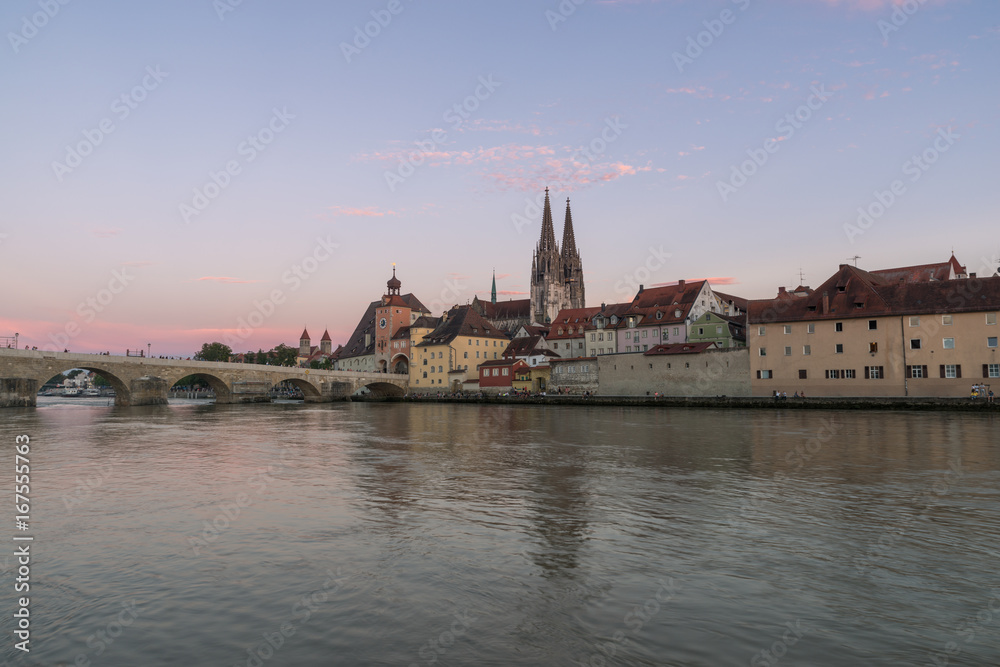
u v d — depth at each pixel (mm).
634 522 17734
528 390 123812
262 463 30875
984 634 10281
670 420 61469
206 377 115375
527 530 16938
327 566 13969
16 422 61312
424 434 47594
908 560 14055
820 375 82812
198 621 11062
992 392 71062
